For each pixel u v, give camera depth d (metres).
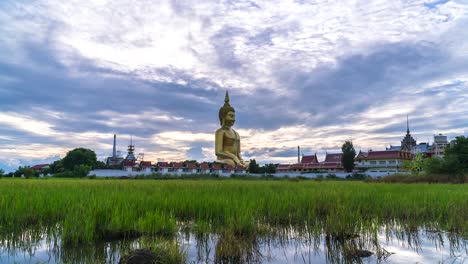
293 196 15.86
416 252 8.59
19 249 8.67
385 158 85.06
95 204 11.14
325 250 8.80
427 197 15.63
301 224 11.88
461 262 7.79
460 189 21.53
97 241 9.33
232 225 9.91
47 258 7.94
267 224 11.65
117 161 100.69
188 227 11.23
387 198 15.30
